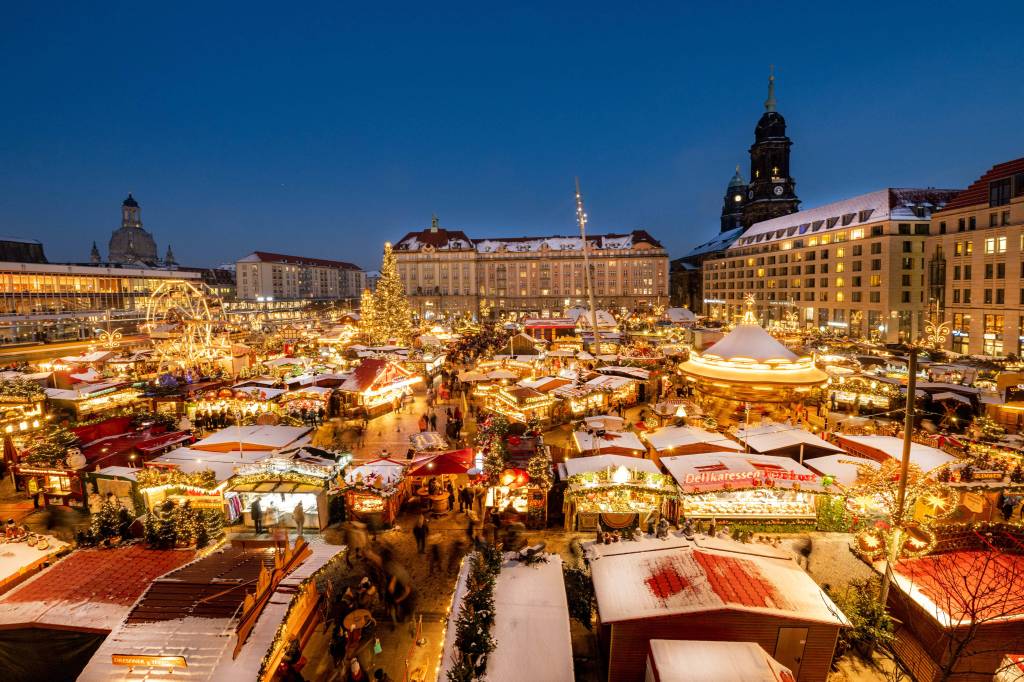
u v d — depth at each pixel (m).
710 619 10.45
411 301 143.25
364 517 18.98
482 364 43.56
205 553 14.03
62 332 80.31
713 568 11.58
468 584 11.60
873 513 17.27
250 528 18.78
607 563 12.28
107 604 11.58
